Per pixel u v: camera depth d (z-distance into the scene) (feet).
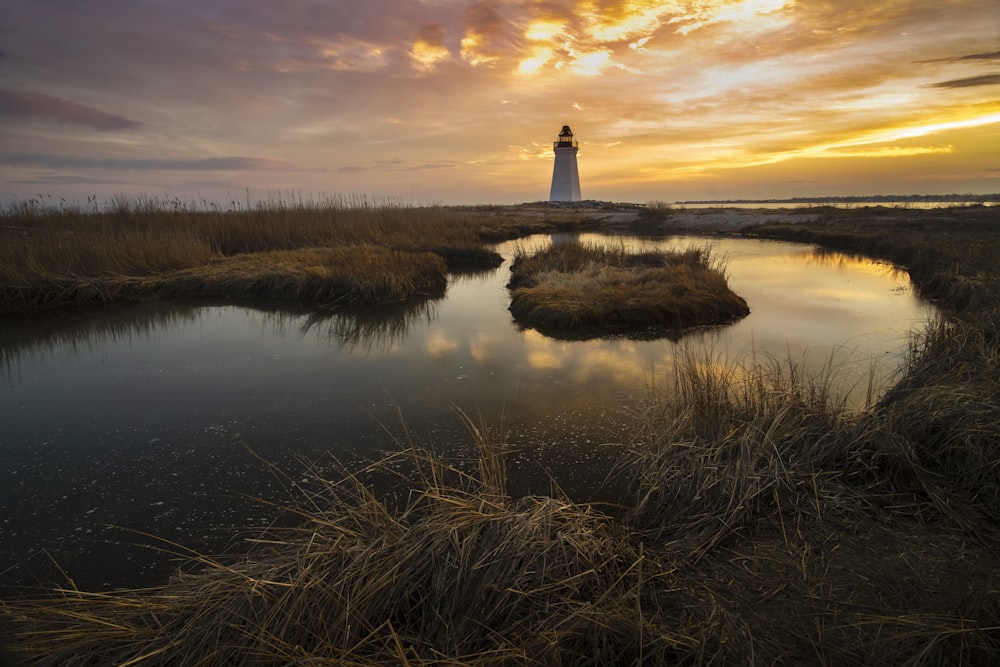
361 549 9.21
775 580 9.27
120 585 10.59
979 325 21.68
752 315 32.60
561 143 195.83
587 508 11.44
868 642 7.62
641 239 84.99
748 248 70.08
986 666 7.03
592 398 19.70
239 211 69.31
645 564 9.79
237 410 19.43
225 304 37.17
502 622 8.31
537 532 9.49
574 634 7.79
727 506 11.23
